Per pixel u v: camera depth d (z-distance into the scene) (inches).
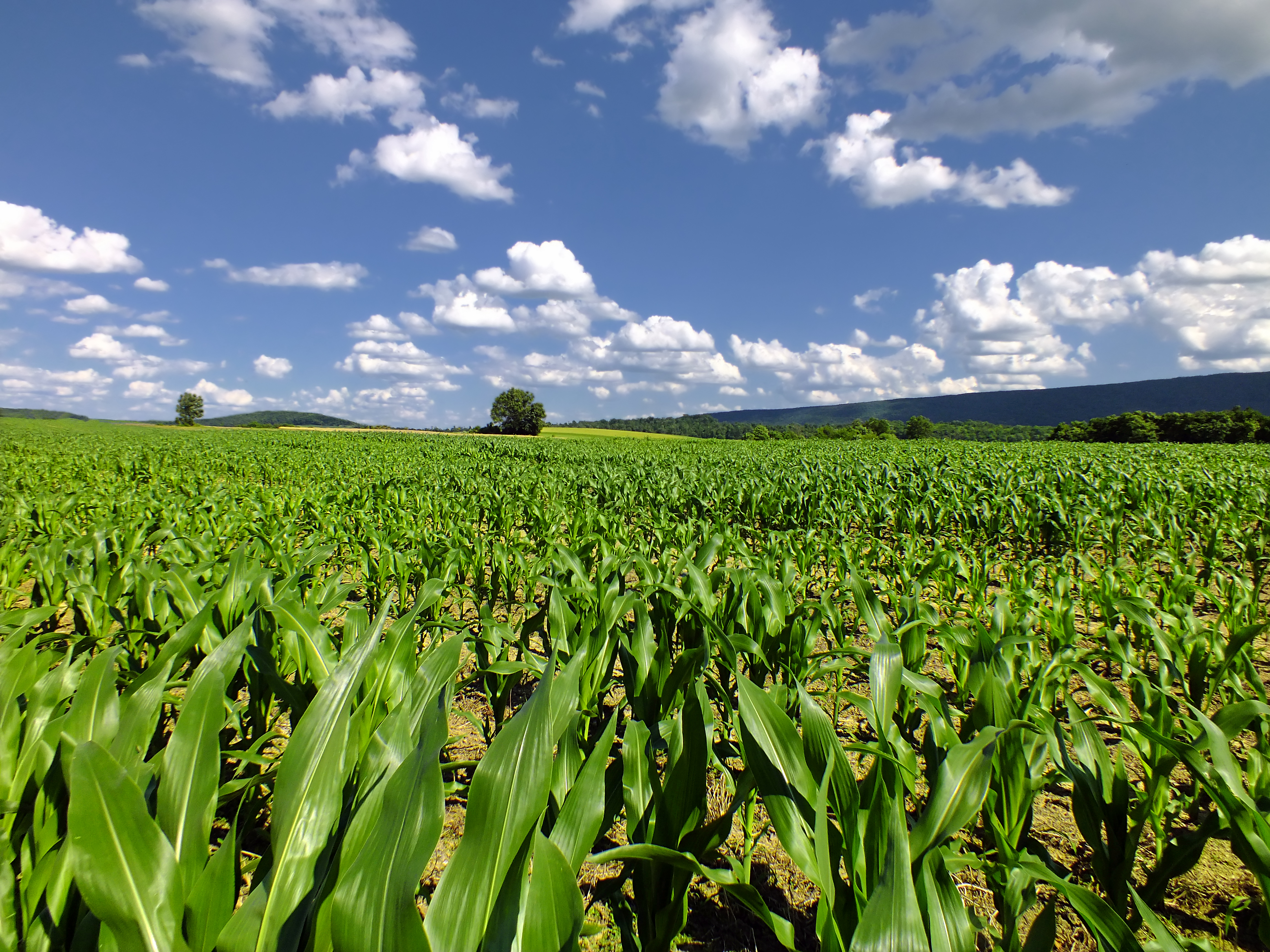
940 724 86.4
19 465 733.9
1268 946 76.7
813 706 66.8
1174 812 97.6
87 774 50.5
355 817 53.2
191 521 307.0
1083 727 84.0
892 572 237.0
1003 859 73.3
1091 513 318.0
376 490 466.9
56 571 179.0
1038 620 170.6
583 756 92.4
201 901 51.1
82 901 56.9
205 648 125.3
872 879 58.2
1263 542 254.2
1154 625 126.4
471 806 48.8
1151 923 55.2
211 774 58.8
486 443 1691.7
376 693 83.8
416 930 43.7
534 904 47.6
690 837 71.6
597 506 454.3
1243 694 115.4
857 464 685.9
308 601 154.3
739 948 81.9
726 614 137.0
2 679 78.8
